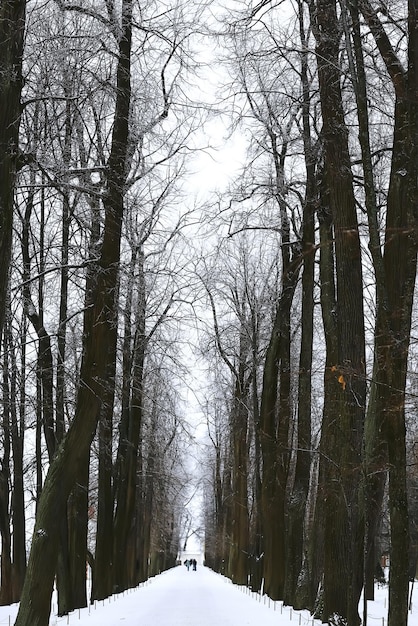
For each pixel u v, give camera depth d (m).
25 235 21.03
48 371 20.97
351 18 10.41
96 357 14.02
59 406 21.67
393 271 11.55
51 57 14.79
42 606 12.98
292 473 39.16
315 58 15.33
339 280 13.73
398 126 11.71
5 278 10.59
